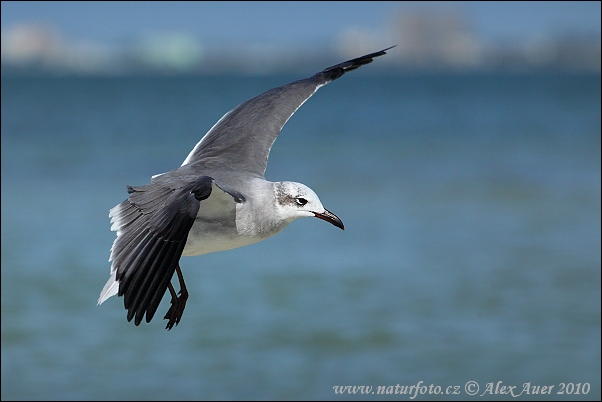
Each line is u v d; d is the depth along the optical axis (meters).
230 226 7.09
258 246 19.78
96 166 33.41
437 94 102.75
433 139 45.19
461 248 19.69
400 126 54.03
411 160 35.84
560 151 38.84
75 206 24.62
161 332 14.12
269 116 8.55
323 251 19.38
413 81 163.50
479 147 40.97
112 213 5.78
